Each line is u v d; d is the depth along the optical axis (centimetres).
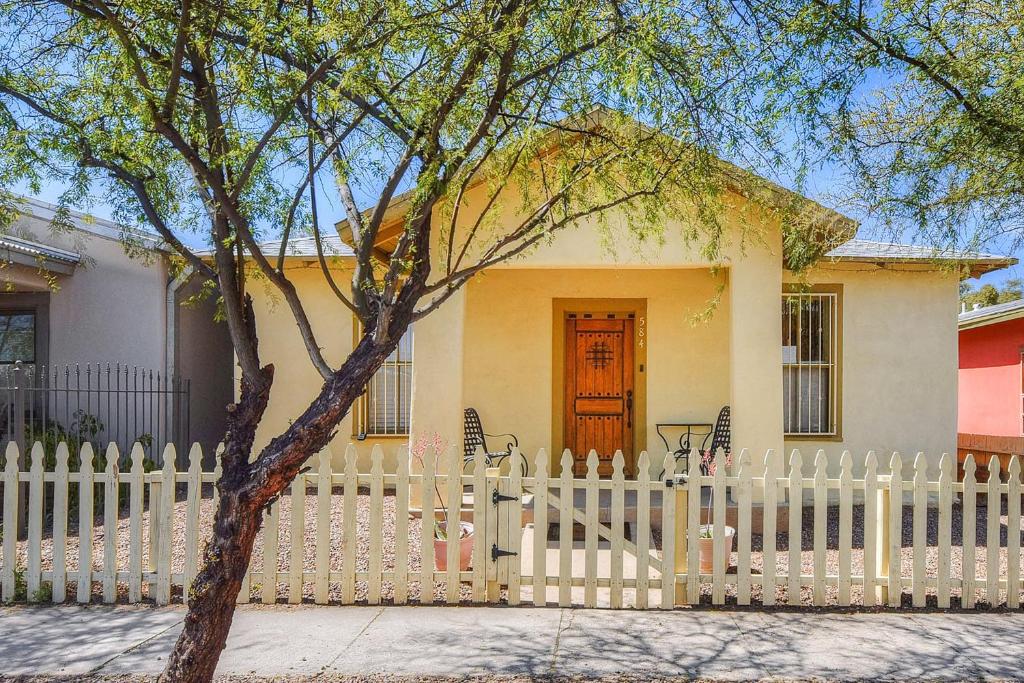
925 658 455
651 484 562
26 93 450
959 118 521
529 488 602
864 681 423
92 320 1131
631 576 623
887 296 1020
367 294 406
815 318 1033
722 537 558
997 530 551
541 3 416
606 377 1076
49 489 924
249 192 450
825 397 1030
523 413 1065
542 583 560
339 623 522
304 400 1091
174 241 409
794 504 558
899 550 554
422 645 480
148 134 445
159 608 555
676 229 809
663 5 429
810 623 520
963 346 1563
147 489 1016
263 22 393
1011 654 461
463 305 844
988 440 1327
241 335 380
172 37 410
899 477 556
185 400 1134
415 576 566
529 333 1069
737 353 823
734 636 495
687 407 1048
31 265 1045
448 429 839
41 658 460
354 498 567
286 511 908
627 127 482
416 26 400
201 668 341
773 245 816
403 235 405
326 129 457
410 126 448
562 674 435
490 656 461
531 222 445
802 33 468
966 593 548
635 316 1070
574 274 1068
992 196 533
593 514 561
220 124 416
